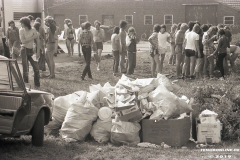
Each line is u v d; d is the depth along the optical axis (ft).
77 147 18.98
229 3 130.11
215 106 22.34
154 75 42.19
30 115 17.97
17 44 42.47
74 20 132.36
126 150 18.69
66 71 47.29
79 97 21.67
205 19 131.64
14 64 17.37
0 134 16.52
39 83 34.73
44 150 18.21
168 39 42.09
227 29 45.16
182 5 131.85
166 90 20.98
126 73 46.01
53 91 33.12
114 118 20.33
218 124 20.42
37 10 130.21
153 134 20.02
